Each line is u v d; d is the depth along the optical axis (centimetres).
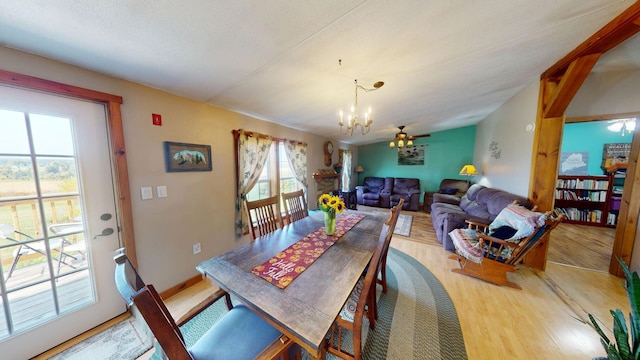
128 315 173
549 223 179
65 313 146
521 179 268
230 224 259
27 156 128
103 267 161
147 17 103
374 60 166
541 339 150
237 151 261
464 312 177
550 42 163
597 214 400
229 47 133
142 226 179
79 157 147
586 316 171
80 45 120
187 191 212
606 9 128
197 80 173
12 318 128
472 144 537
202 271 122
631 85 215
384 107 299
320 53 149
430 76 208
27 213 130
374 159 679
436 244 326
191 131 213
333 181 530
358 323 107
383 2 108
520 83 252
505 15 126
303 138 412
